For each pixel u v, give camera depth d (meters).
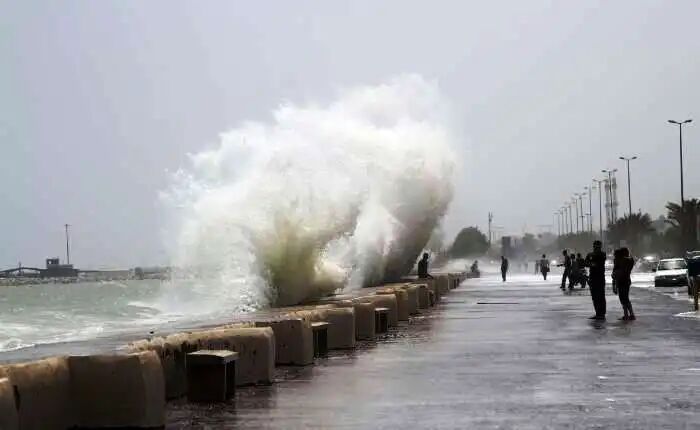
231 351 10.66
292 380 11.79
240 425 8.51
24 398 7.45
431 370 12.66
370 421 8.66
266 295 30.02
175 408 9.54
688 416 8.71
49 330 28.78
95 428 8.26
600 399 9.80
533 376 11.79
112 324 29.12
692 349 14.82
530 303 31.14
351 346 16.03
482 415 8.91
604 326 19.94
